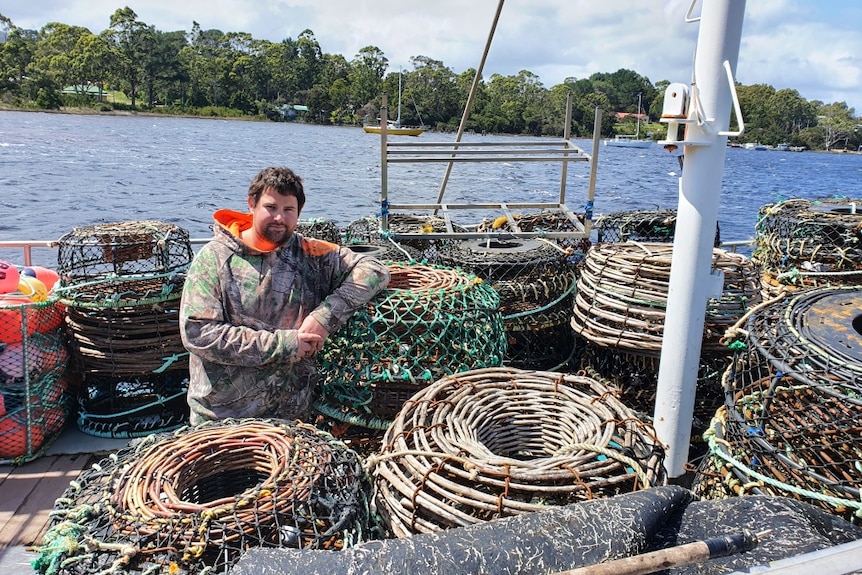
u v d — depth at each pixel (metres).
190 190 30.48
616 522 1.96
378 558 1.85
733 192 30.39
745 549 1.74
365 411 3.49
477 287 3.85
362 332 3.42
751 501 2.09
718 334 3.65
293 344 3.11
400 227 6.47
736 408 2.72
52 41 118.31
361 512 2.41
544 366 4.79
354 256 3.45
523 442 2.92
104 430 4.29
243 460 2.67
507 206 6.18
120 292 4.20
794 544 1.87
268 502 2.26
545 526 1.95
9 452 3.92
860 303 2.89
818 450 2.38
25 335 3.83
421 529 2.35
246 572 1.83
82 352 4.17
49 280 4.77
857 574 1.63
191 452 2.59
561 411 2.93
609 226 6.27
